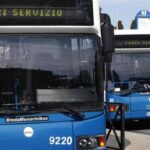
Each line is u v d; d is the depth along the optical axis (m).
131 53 15.50
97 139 6.93
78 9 7.21
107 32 7.34
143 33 15.49
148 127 16.48
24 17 7.07
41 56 7.07
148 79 15.45
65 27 7.14
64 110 6.83
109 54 7.38
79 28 7.18
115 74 15.34
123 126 7.92
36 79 7.00
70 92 7.04
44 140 6.73
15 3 7.07
